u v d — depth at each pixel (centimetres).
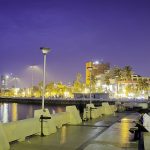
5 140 1231
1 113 10625
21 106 15088
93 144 1442
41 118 1666
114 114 3572
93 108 2873
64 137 1628
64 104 13200
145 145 1266
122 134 1784
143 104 4816
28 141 1474
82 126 2156
